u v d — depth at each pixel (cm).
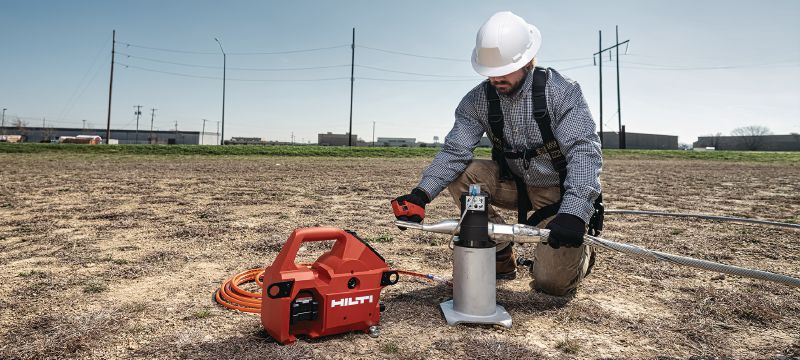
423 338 195
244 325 205
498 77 222
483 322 208
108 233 413
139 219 489
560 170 234
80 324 204
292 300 181
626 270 317
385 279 199
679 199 780
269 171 1345
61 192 738
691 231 475
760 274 168
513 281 287
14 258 323
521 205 256
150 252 343
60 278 274
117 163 1602
